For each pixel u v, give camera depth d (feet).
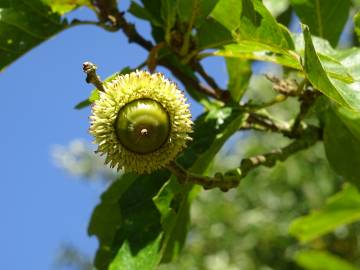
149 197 1.07
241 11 1.04
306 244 2.95
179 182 0.98
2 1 1.16
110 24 1.18
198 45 1.11
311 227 1.48
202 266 3.00
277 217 2.99
